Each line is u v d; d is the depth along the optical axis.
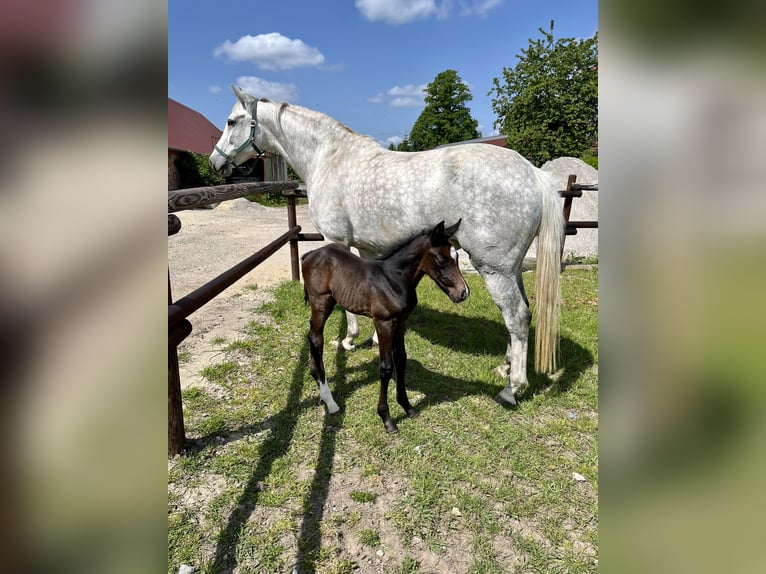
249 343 3.42
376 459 2.19
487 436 2.38
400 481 2.04
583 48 15.02
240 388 2.80
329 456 2.19
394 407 2.66
